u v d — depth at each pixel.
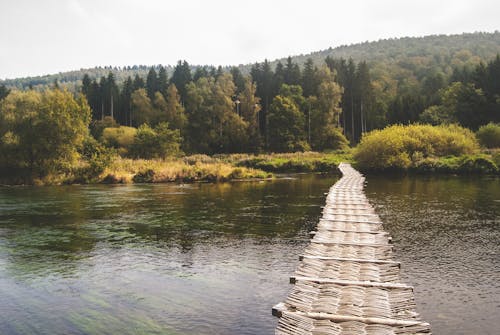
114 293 9.83
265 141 91.81
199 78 107.69
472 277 10.61
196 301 9.30
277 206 22.55
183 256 12.80
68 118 39.69
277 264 11.93
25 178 38.44
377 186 32.19
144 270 11.50
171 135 60.66
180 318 8.45
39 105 40.62
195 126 90.69
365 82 100.62
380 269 10.56
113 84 105.62
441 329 7.84
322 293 8.91
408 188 30.34
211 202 24.20
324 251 12.19
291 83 107.38
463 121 76.06
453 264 11.70
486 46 199.88
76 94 119.12
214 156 71.38
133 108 98.69
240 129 87.44
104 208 22.02
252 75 116.56
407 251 13.04
